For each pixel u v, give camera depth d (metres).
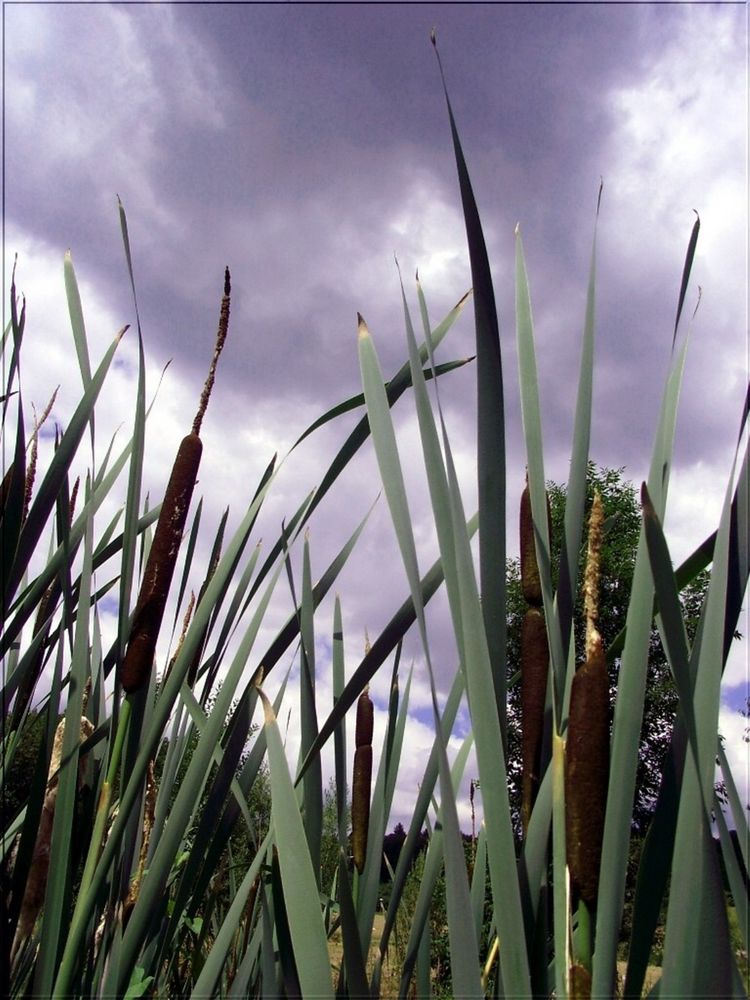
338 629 1.04
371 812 0.85
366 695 1.00
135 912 0.65
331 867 1.51
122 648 0.70
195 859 0.74
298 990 0.69
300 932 0.58
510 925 0.48
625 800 0.49
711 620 0.49
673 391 0.60
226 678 0.72
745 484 0.54
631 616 0.53
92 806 0.77
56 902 0.65
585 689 0.51
